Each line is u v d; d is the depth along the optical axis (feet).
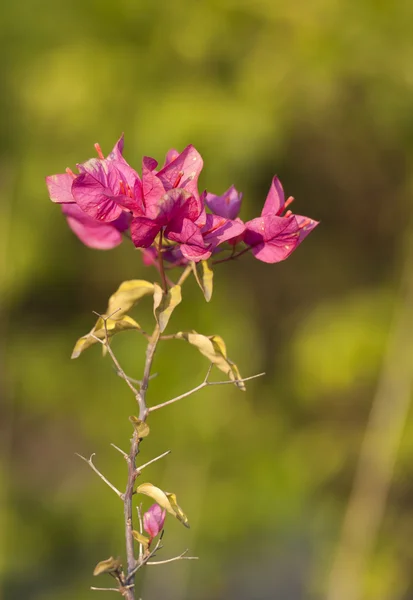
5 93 21.15
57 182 6.20
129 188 5.77
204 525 20.08
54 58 20.51
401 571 21.27
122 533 20.17
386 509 21.70
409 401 20.33
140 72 20.35
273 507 20.49
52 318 22.24
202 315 19.71
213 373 19.65
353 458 22.39
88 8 20.98
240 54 20.61
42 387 21.34
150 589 20.16
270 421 21.53
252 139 18.74
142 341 19.88
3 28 21.24
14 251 20.40
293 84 20.24
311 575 21.48
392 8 20.52
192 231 5.68
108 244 6.95
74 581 21.26
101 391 20.84
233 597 21.08
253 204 20.80
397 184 23.25
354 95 21.59
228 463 20.54
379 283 23.22
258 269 23.08
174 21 20.61
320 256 23.90
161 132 18.69
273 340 23.39
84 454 22.71
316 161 22.86
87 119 20.04
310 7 20.03
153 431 19.92
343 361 20.27
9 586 20.75
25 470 22.99
